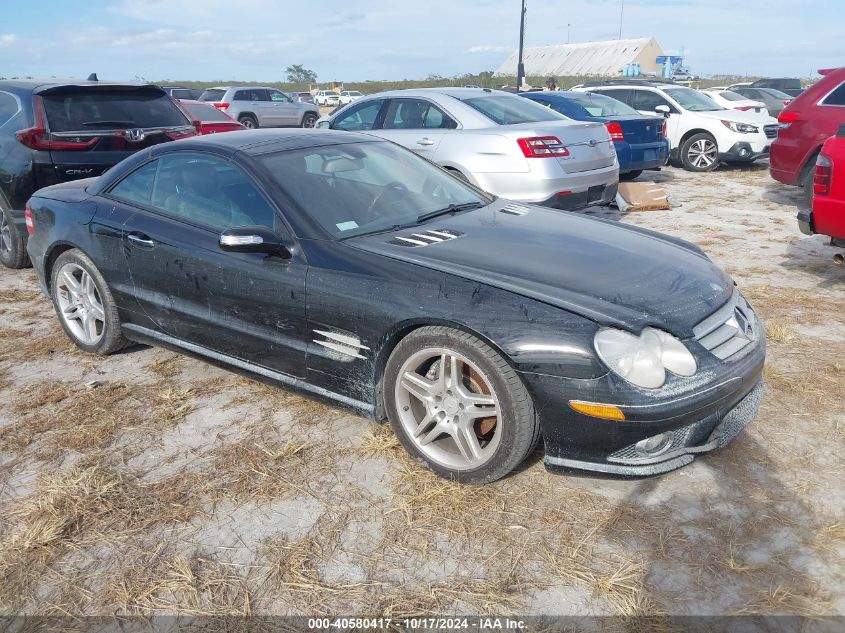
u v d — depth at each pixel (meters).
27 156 5.95
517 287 2.87
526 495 2.95
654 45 73.69
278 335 3.45
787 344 4.42
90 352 4.58
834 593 2.38
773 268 6.17
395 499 2.96
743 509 2.83
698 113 12.42
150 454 3.38
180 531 2.81
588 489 2.98
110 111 6.42
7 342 4.87
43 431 3.62
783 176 8.74
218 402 3.88
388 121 8.17
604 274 3.05
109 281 4.21
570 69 80.75
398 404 3.11
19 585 2.55
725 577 2.47
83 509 2.95
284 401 3.86
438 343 2.90
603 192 7.45
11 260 6.59
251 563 2.62
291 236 3.38
